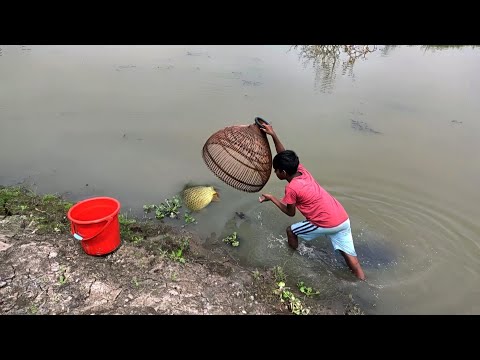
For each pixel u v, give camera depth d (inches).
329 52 390.3
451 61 388.8
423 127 261.9
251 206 193.3
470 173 219.6
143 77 311.7
